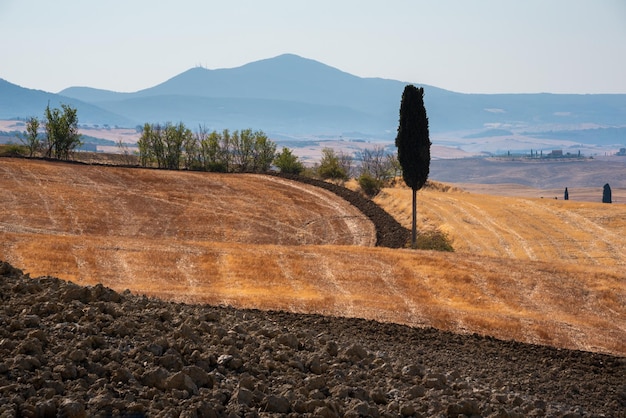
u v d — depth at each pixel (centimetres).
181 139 14938
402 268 5556
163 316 2230
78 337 1858
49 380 1560
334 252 6038
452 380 2288
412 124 8612
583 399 2661
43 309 2044
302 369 2025
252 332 2361
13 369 1582
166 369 1759
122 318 2089
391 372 2184
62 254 5416
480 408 1930
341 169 14300
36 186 10106
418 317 4156
